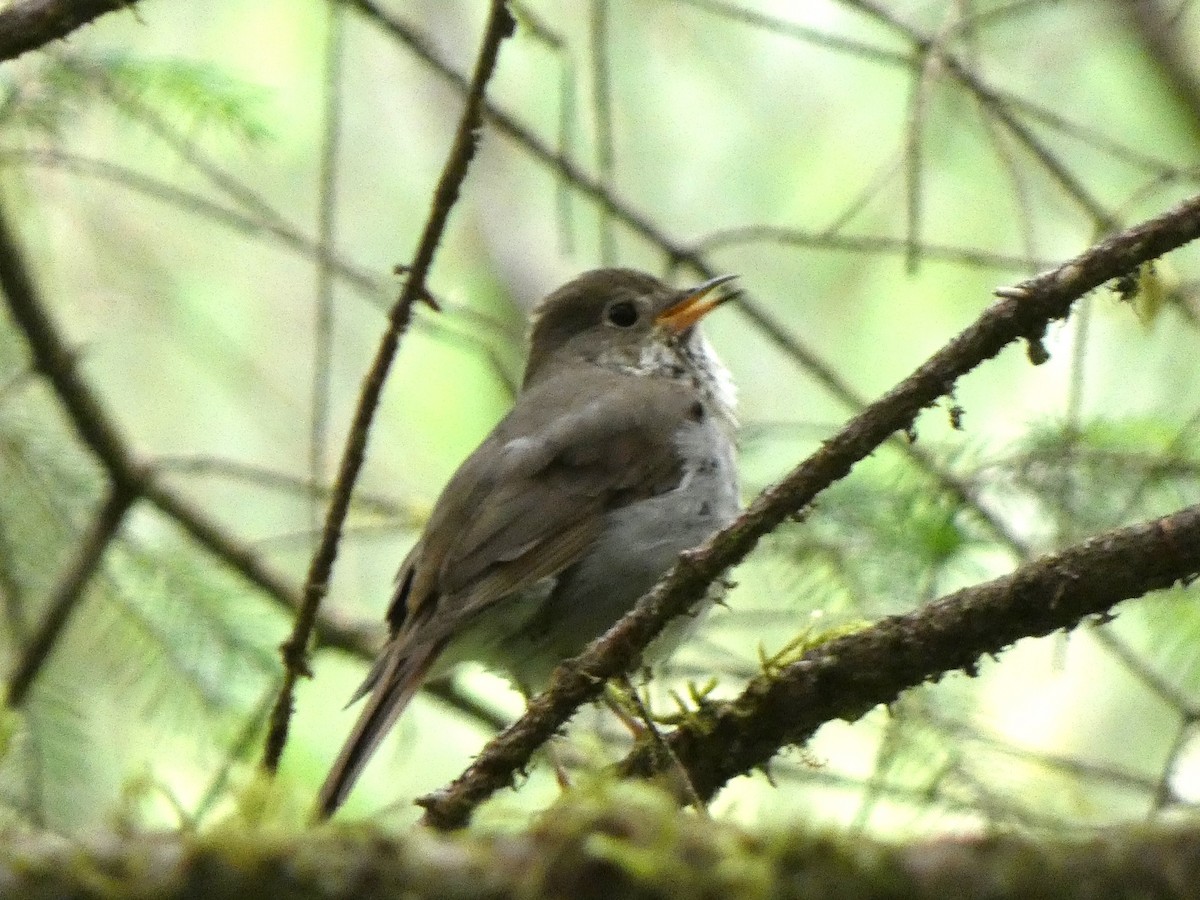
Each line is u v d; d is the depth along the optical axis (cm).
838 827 442
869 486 945
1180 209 642
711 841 437
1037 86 1384
